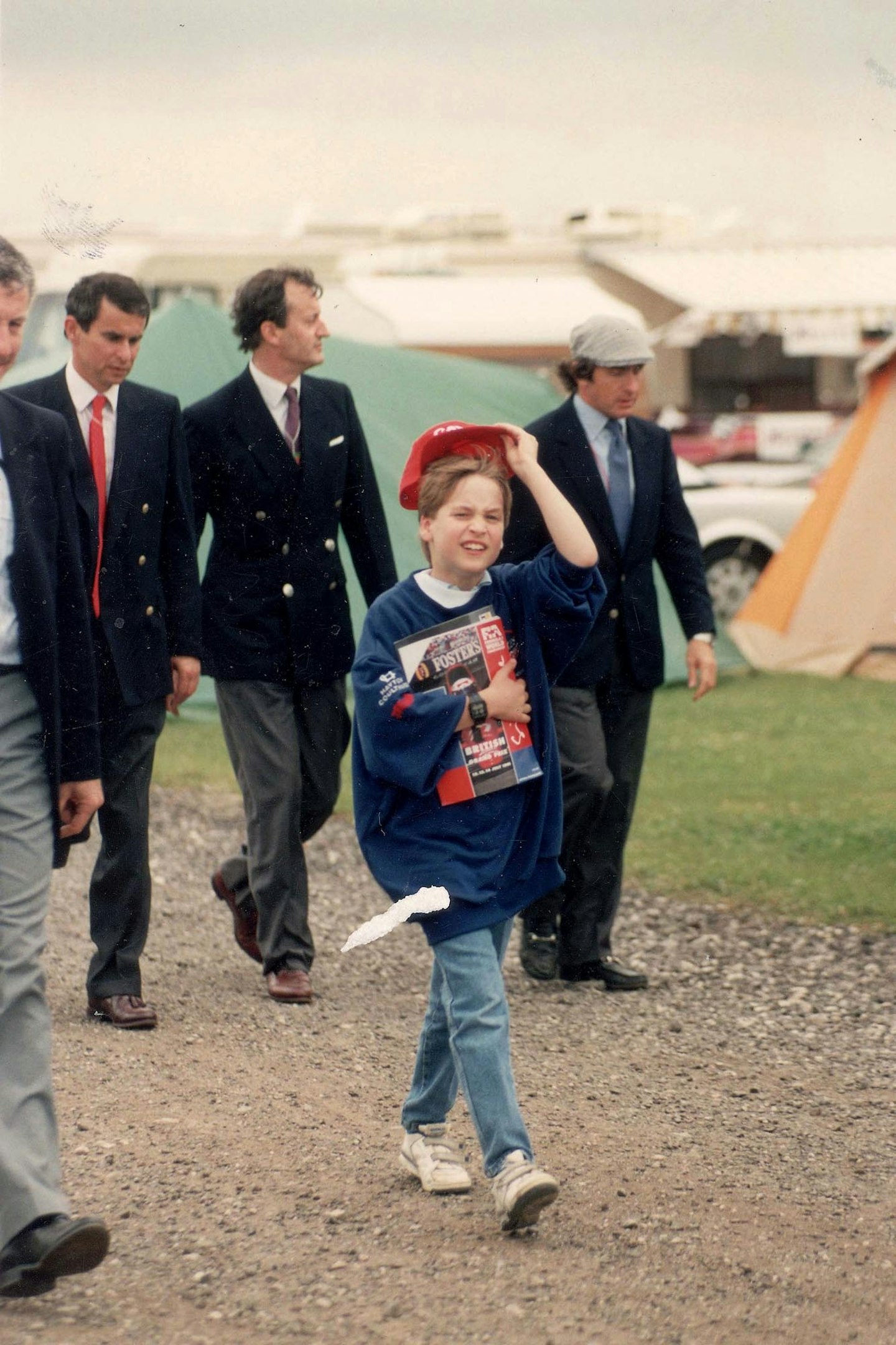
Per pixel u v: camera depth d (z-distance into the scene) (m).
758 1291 3.12
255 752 5.04
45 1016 3.04
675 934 5.98
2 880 3.05
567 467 5.08
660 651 5.23
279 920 5.05
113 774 4.61
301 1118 3.99
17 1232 2.88
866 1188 3.67
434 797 3.36
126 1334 2.84
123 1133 3.82
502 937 3.51
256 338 5.00
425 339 15.88
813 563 12.41
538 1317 2.96
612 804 5.25
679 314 17.23
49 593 3.10
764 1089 4.36
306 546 5.04
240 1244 3.25
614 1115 4.11
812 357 19.39
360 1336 2.87
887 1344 2.92
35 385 4.52
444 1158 3.58
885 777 8.79
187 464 4.79
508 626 3.46
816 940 5.89
